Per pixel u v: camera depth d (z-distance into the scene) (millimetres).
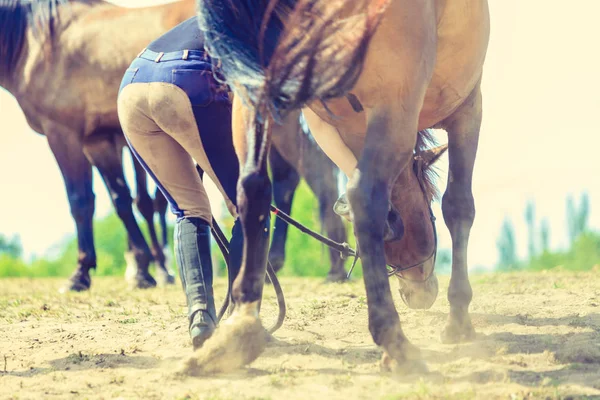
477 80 9031
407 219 9664
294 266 66875
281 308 9352
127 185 20109
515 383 7215
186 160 8523
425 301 10555
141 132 8430
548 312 11094
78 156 19047
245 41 7082
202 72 8094
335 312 11781
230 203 8352
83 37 18453
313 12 6879
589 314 10773
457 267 9258
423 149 9922
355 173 7176
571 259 74688
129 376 8023
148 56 8422
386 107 7266
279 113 6988
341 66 6891
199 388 7266
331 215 18328
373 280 7102
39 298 16641
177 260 8398
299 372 7840
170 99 8062
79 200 19188
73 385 7750
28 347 9938
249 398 6863
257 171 7258
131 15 18500
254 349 7488
